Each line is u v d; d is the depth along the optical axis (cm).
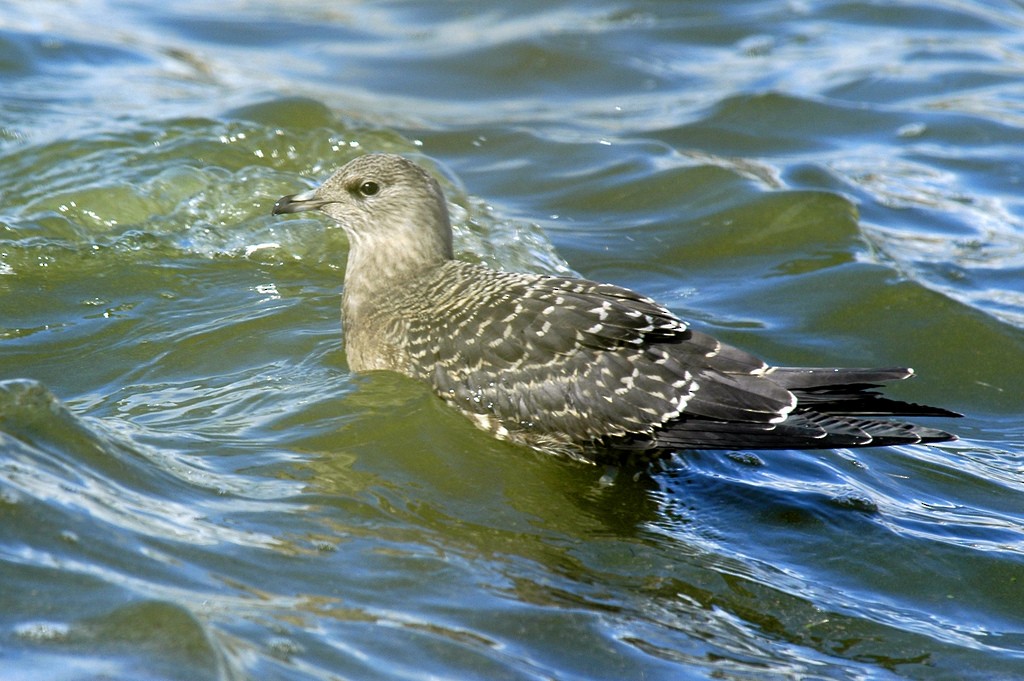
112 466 907
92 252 1409
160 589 757
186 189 1545
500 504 986
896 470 1138
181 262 1408
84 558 768
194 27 2298
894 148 1875
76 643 684
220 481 942
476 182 1738
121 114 1748
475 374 1075
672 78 2178
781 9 2464
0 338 1223
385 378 1133
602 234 1594
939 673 851
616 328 1039
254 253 1445
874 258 1515
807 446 977
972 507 1086
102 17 2258
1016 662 873
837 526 1023
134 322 1267
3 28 2048
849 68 2172
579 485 1041
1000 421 1246
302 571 828
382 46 2284
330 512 923
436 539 913
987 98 2045
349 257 1216
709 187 1691
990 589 959
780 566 959
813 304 1423
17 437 890
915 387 1295
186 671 670
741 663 824
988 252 1583
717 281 1484
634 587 900
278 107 1766
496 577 873
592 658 795
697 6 2475
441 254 1199
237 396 1116
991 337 1363
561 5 2477
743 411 1003
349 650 743
